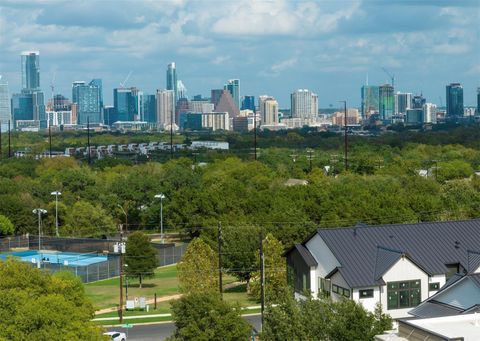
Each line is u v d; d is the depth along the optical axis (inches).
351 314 2074.3
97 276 4739.2
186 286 3762.3
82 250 5915.4
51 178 7583.7
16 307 2137.1
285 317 2145.7
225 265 3932.1
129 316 3622.0
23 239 6181.1
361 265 2994.6
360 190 5654.5
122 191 6742.1
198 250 3880.4
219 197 5664.4
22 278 2384.4
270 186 6909.5
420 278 2992.1
